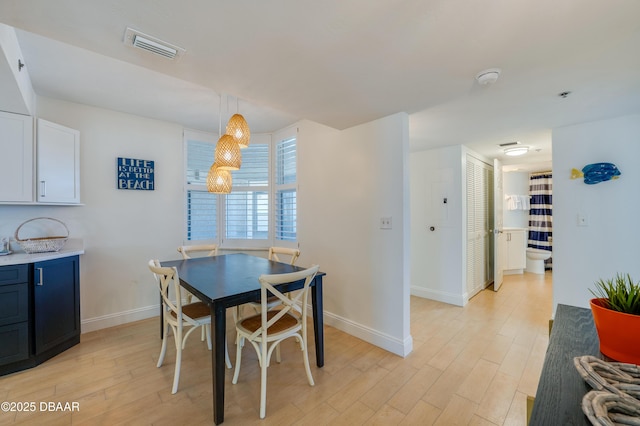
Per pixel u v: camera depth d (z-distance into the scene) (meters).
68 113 2.72
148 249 3.22
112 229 2.98
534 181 5.70
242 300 1.75
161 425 1.59
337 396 1.84
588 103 2.19
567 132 2.77
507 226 5.81
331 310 2.98
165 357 2.33
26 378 2.02
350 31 1.28
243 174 3.94
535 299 3.84
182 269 2.45
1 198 2.19
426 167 3.89
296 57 1.50
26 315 2.13
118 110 2.99
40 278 2.21
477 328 2.89
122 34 1.29
